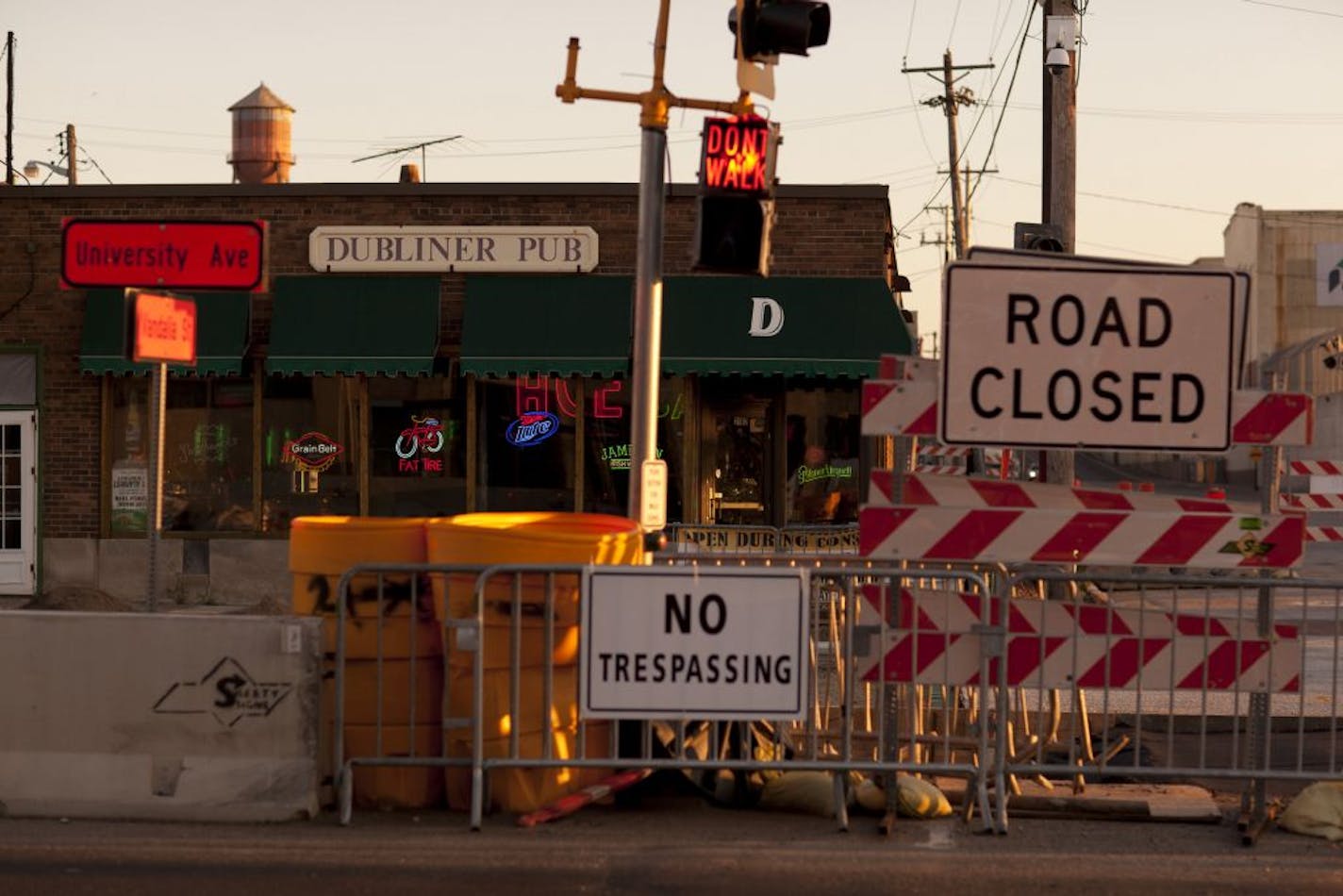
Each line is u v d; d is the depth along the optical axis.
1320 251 103.38
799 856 11.12
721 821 12.32
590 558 12.48
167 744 12.15
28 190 29.66
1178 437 12.34
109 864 10.72
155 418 13.41
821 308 27.66
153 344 13.15
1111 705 18.48
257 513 29.42
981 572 15.78
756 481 28.64
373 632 12.50
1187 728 17.78
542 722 12.36
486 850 11.20
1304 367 85.56
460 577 12.34
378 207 28.81
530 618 12.38
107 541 29.78
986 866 10.93
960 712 15.38
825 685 15.25
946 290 12.43
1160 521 12.30
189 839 11.45
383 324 28.39
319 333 28.44
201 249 17.83
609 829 11.96
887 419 12.48
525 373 27.84
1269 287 103.94
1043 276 12.41
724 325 27.64
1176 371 12.34
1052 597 20.19
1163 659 12.41
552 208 28.53
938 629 12.41
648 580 12.20
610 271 28.50
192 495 29.56
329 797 12.44
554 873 10.52
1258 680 12.29
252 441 29.47
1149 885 10.48
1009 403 12.39
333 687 12.52
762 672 12.22
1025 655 12.44
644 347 14.89
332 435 29.30
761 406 28.64
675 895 10.05
